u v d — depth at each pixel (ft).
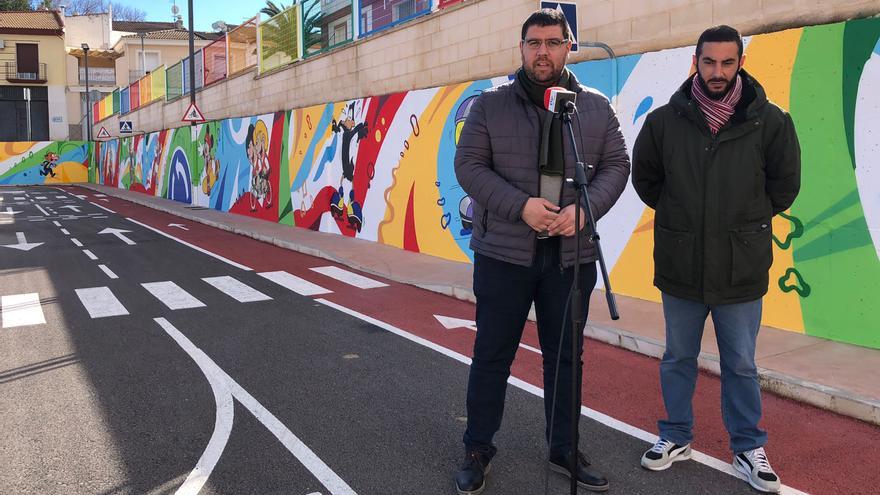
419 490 11.16
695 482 11.44
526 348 20.13
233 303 26.71
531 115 10.28
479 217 11.00
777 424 14.12
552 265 10.53
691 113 10.75
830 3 19.34
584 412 14.78
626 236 25.84
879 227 18.28
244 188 67.15
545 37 9.79
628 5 25.64
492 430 11.16
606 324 21.31
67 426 13.91
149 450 12.73
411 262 35.91
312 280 32.24
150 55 175.42
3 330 22.11
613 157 10.73
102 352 19.52
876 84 18.21
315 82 52.11
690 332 11.59
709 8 22.72
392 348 20.10
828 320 19.48
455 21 35.63
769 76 20.71
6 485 11.29
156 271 34.73
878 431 13.71
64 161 146.92
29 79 159.84
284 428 13.84
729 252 10.86
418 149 38.91
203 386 16.49
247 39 65.82
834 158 19.17
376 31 43.34
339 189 48.88
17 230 55.01
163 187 97.14
